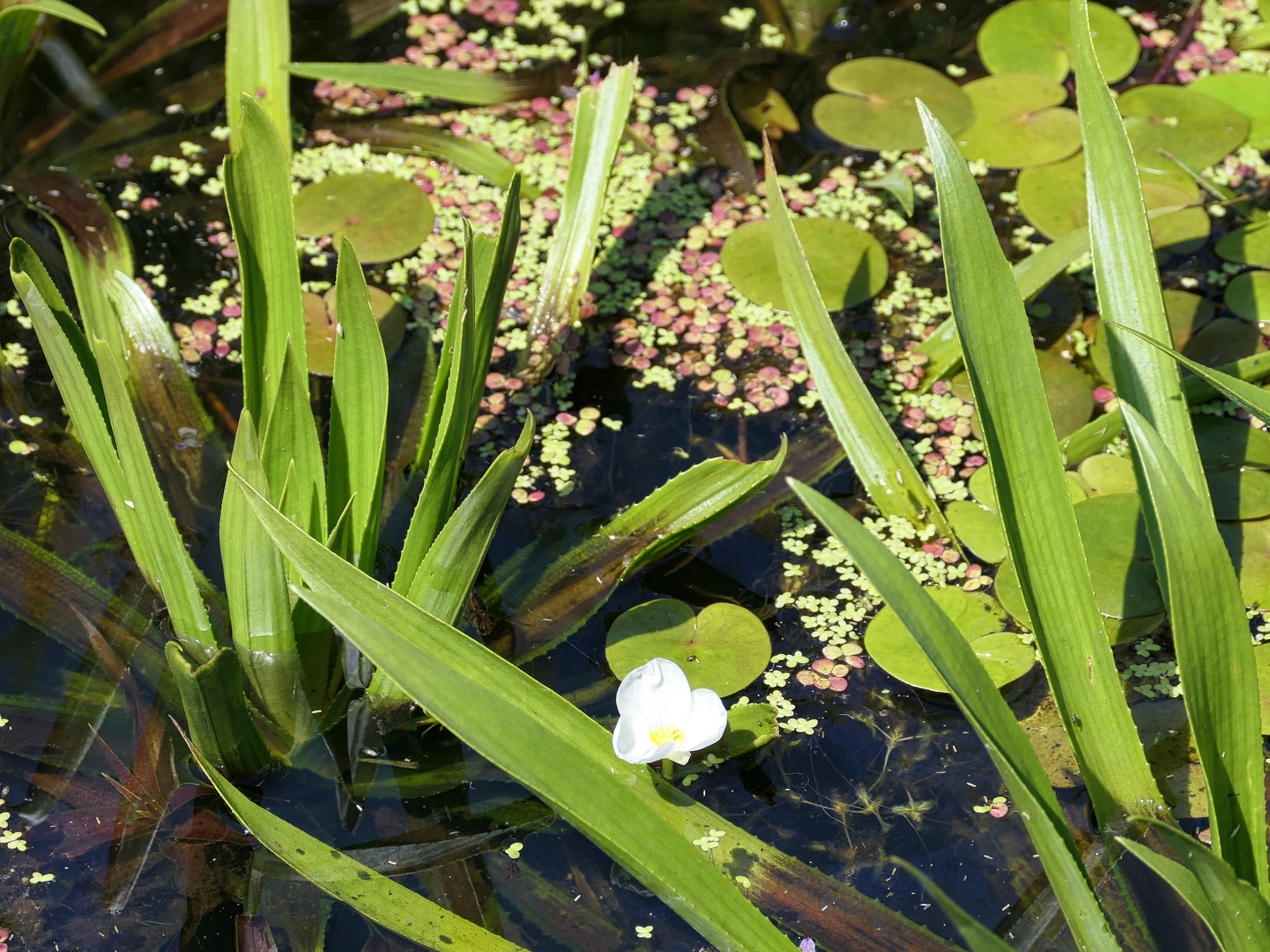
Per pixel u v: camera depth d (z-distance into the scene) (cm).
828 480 55
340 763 47
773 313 59
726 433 56
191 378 56
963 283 43
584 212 57
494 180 62
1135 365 48
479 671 43
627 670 49
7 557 50
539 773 41
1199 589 40
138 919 44
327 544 44
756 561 52
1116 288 48
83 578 50
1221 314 59
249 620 45
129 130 63
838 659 50
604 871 46
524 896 45
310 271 59
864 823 47
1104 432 54
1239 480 53
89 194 61
